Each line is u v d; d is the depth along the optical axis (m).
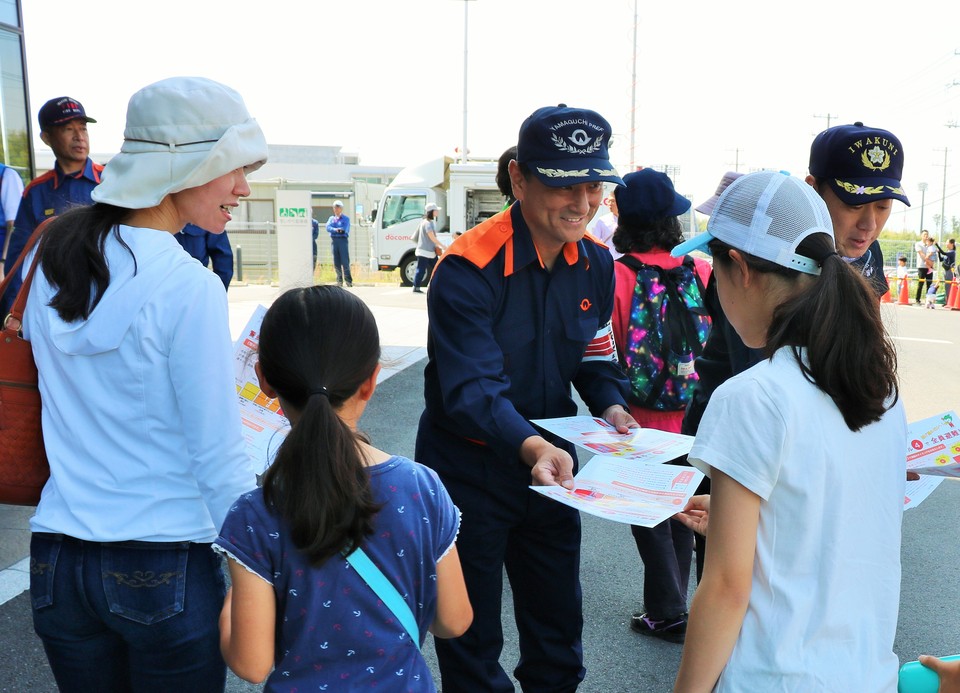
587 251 2.33
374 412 6.71
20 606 3.31
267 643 1.40
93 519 1.60
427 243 17.77
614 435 2.10
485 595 2.26
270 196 26.44
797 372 1.40
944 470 1.78
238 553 1.39
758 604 1.38
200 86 1.71
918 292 21.36
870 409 1.37
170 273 1.61
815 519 1.37
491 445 2.05
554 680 2.40
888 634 1.45
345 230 19.36
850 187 2.52
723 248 1.58
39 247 1.67
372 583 1.42
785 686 1.35
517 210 2.22
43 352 1.67
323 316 1.44
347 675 1.41
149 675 1.68
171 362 1.59
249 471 1.65
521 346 2.23
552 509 2.29
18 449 1.73
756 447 1.35
